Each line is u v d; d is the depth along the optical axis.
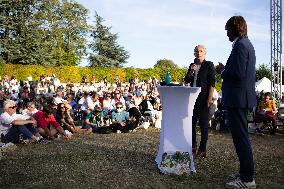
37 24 50.62
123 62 65.12
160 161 5.73
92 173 5.56
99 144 8.82
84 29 64.12
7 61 47.66
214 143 9.21
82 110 15.23
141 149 7.92
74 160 6.55
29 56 47.62
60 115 11.62
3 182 5.05
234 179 5.00
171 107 5.76
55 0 56.94
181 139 5.73
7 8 49.34
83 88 24.59
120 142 9.25
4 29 48.66
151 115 14.39
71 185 4.90
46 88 27.05
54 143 9.05
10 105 9.00
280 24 16.86
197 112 6.82
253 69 4.84
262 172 5.77
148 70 44.75
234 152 7.59
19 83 31.41
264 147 8.68
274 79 17.27
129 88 23.72
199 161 6.53
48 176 5.38
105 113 14.62
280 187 4.88
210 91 6.68
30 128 9.45
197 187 4.84
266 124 12.85
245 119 4.80
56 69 43.62
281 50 16.98
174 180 5.22
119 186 4.87
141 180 5.18
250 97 4.76
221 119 12.96
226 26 5.04
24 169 5.85
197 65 6.81
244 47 4.71
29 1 50.38
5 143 8.66
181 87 5.68
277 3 16.86
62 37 61.94
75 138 10.34
